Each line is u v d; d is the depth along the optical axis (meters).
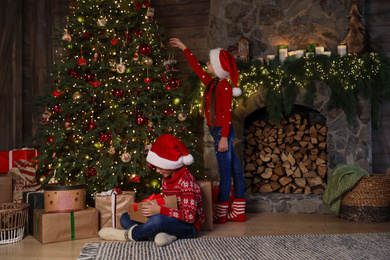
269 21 4.36
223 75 3.32
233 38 4.43
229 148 3.37
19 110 4.88
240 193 3.44
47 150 3.26
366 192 3.35
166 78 3.68
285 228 3.15
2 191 3.39
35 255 2.47
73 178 3.50
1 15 4.84
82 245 2.71
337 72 3.80
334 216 3.65
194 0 4.79
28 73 5.05
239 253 2.33
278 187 4.16
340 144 3.94
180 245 2.53
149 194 3.47
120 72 3.27
